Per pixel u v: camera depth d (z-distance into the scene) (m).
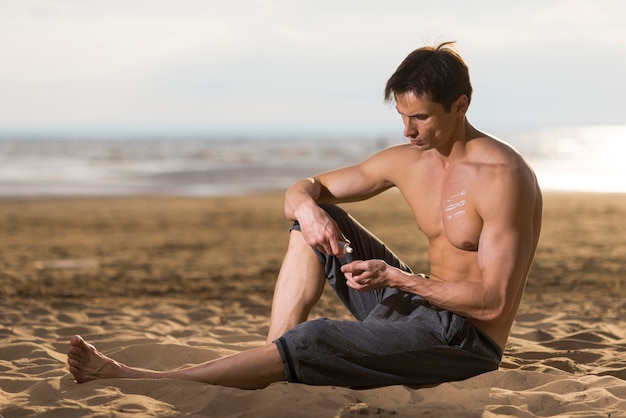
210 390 3.06
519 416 2.90
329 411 2.87
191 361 3.98
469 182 3.31
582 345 4.59
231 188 26.19
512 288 3.18
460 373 3.35
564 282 8.01
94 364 3.25
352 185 3.70
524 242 3.21
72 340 3.22
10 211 18.45
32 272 9.19
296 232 3.56
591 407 2.98
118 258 10.64
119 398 3.02
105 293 7.48
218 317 5.84
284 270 3.55
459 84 3.17
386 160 3.65
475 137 3.40
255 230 14.54
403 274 3.21
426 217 3.49
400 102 3.21
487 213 3.22
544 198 20.44
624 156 44.81
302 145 78.31
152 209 18.97
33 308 6.26
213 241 12.76
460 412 2.89
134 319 5.69
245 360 3.18
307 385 3.16
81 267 9.69
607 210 17.36
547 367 3.77
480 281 3.28
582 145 65.69
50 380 3.28
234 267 9.62
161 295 7.38
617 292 7.32
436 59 3.17
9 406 2.96
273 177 31.45
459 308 3.19
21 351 4.16
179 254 11.09
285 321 3.49
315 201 3.62
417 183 3.53
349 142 90.81
